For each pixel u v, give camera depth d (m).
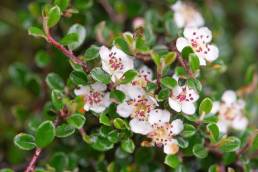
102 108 0.19
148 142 0.19
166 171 0.21
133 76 0.18
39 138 0.18
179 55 0.19
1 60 0.27
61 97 0.19
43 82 0.24
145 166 0.21
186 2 0.23
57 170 0.20
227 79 0.27
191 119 0.19
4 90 0.27
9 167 0.23
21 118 0.23
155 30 0.22
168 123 0.18
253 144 0.19
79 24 0.20
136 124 0.18
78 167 0.21
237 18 0.29
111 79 0.18
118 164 0.20
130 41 0.19
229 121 0.21
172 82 0.18
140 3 0.24
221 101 0.22
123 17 0.24
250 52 0.29
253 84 0.22
